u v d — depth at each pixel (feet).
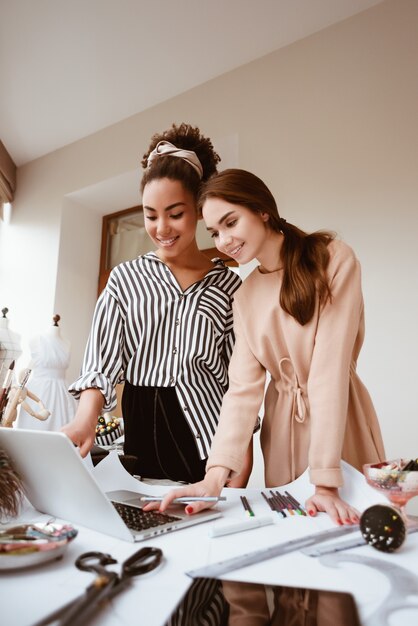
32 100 10.19
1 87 9.81
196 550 1.64
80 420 2.88
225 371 3.80
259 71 8.82
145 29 8.27
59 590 1.27
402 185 6.96
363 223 7.18
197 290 3.67
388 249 6.90
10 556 1.40
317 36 8.24
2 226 12.44
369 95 7.52
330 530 1.89
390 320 6.70
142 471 3.45
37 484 1.99
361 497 2.29
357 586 1.32
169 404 3.43
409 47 7.29
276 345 3.00
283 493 2.58
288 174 8.06
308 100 8.13
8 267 12.10
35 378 8.37
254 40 8.50
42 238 11.66
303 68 8.29
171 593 1.26
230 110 9.04
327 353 2.63
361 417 2.98
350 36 7.89
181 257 3.76
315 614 1.13
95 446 3.48
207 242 10.01
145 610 1.15
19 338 7.29
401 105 7.20
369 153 7.34
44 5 7.81
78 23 8.16
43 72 9.34
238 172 2.94
